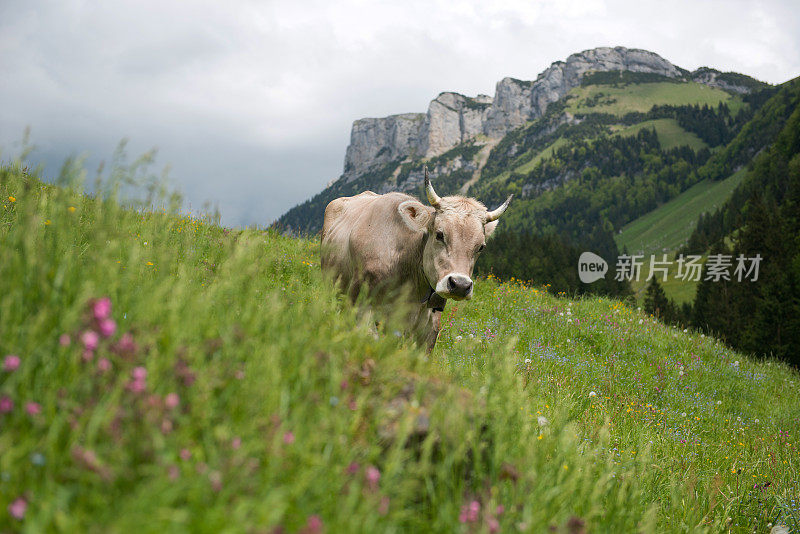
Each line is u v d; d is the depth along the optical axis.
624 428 7.52
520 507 2.90
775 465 7.81
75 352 2.30
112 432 2.12
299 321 3.33
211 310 3.22
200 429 2.42
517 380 3.80
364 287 4.96
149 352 2.60
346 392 2.96
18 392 2.23
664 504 5.18
